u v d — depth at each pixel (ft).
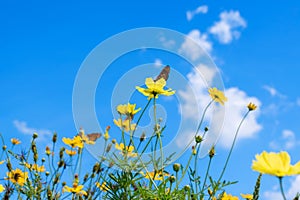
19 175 4.45
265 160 2.58
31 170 4.50
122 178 3.87
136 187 3.94
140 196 3.85
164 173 3.98
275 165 2.55
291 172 2.53
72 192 4.38
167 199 3.72
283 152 2.60
